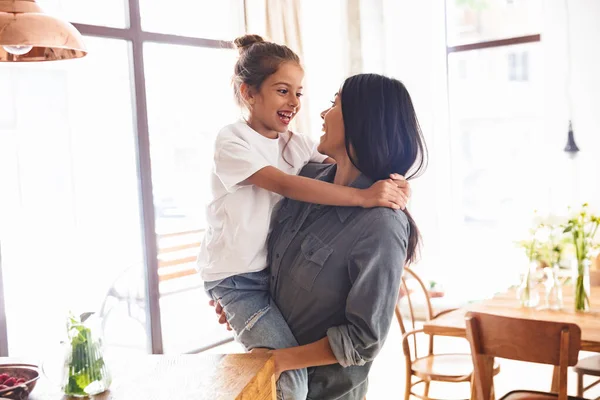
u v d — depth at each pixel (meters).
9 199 4.77
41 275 4.90
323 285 1.63
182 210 5.39
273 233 1.84
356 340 1.55
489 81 5.60
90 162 4.89
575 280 2.97
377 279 1.52
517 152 5.52
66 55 1.96
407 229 1.63
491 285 5.61
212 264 1.86
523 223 5.48
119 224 4.93
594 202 4.96
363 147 1.65
